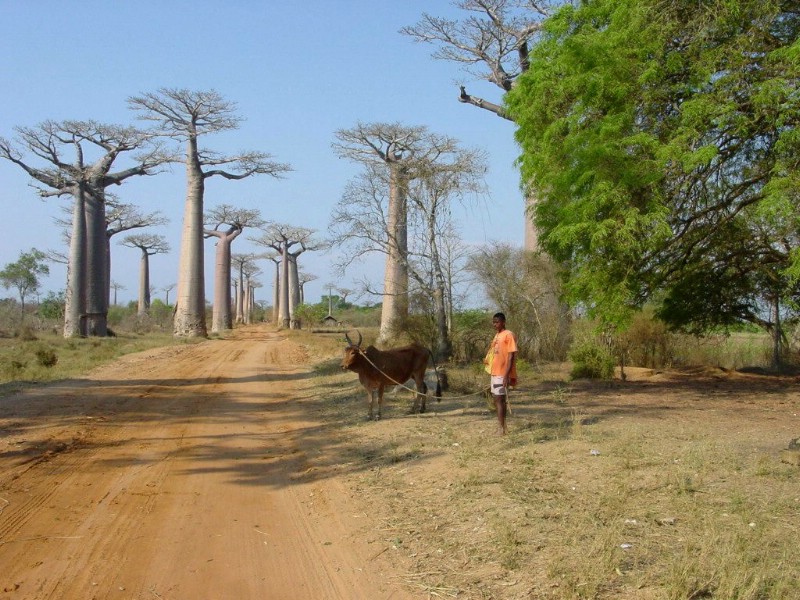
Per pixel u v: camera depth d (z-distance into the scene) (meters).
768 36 11.59
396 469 7.61
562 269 16.44
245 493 6.86
